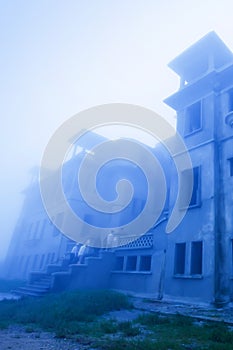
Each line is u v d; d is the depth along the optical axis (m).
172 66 15.66
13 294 14.72
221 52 14.42
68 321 6.97
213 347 4.65
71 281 13.61
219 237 10.63
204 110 13.41
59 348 4.57
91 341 5.05
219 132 12.57
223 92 13.22
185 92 14.41
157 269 12.43
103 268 14.57
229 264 10.02
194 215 11.72
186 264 11.16
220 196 11.32
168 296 11.31
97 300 9.45
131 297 11.93
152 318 7.22
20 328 6.38
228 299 9.48
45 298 10.71
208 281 9.99
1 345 4.68
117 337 5.47
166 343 4.84
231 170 11.49
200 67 15.45
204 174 12.02
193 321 7.20
